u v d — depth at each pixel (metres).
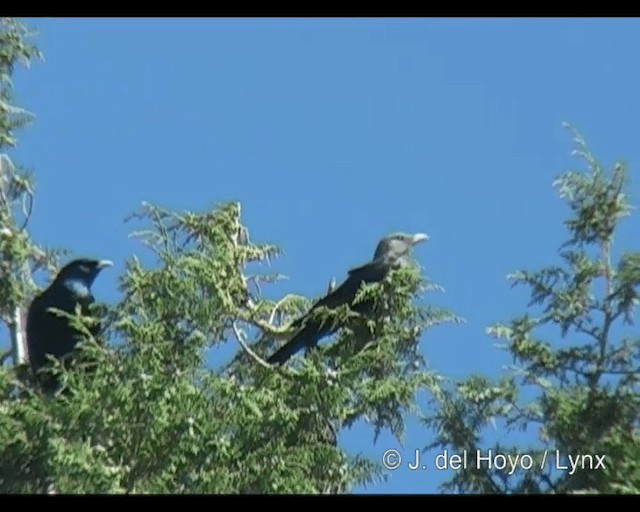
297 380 22.84
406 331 23.48
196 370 22.64
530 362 22.33
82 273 24.88
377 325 23.64
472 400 22.38
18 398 23.25
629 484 21.44
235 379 23.19
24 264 25.61
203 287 23.16
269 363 23.41
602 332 22.25
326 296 24.31
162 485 21.58
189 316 23.02
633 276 22.20
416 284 23.70
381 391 22.69
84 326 22.86
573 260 22.45
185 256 23.38
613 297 22.27
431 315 23.56
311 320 23.64
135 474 21.86
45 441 21.94
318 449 22.23
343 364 23.06
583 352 22.23
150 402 22.03
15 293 25.39
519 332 22.34
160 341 22.58
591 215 22.50
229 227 23.98
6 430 22.02
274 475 21.77
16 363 25.05
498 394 22.30
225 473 21.72
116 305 22.97
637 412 22.02
